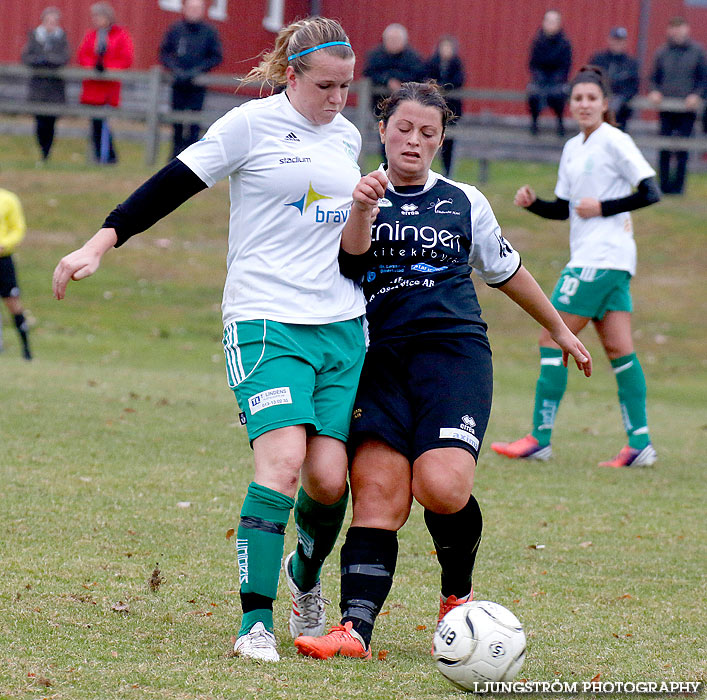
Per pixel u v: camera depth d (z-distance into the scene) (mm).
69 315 55156
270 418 13133
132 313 56281
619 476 28156
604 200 28219
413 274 14188
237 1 97188
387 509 13586
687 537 21719
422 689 12078
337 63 13414
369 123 72250
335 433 13578
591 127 28750
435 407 13625
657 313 58125
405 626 15227
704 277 62656
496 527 21969
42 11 89750
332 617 15477
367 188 13102
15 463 24656
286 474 12969
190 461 26531
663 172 75125
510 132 75375
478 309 14438
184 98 75812
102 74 75000
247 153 13578
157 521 20516
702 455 31922
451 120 14562
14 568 16672
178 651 13023
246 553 13023
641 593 17516
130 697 11156
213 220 70438
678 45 72688
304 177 13547
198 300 58844
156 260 63406
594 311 29000
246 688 11570
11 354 47344
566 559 19672
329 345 13672
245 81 14570
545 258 64375
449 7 100625
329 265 13797
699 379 49812
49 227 65312
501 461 29500
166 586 16266
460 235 14336
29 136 87562
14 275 45125
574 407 42219
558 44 71875
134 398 35656
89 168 76625
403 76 69688
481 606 12438
